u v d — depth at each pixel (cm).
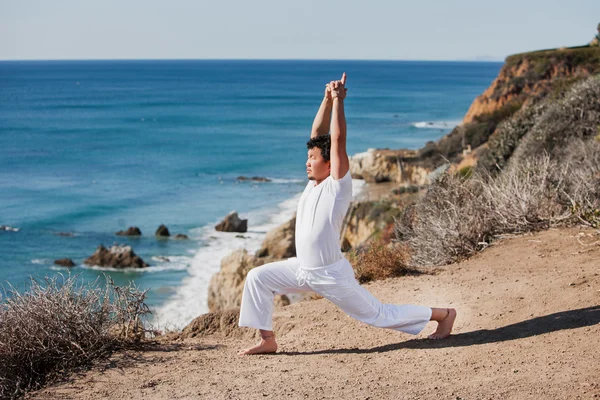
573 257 691
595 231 764
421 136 7362
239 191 4594
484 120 3662
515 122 1731
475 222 824
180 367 505
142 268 2788
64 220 3791
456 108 11931
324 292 486
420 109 11656
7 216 3900
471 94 16400
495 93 3797
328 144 482
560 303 548
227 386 449
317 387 434
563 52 3700
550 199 848
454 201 865
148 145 7306
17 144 7475
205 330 654
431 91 17800
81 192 4672
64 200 4394
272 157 6244
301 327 621
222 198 4359
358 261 823
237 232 3431
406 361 478
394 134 7600
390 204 2117
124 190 4725
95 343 545
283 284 505
